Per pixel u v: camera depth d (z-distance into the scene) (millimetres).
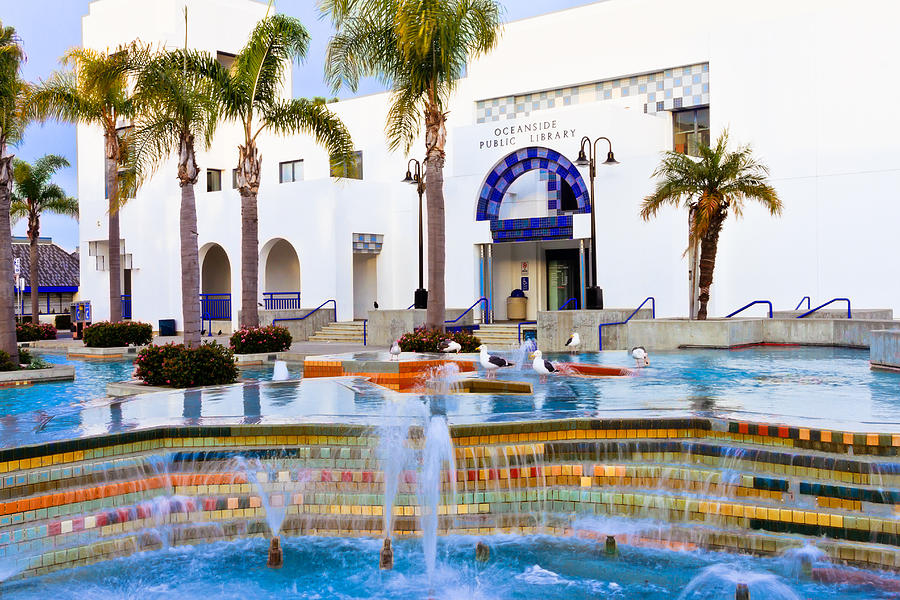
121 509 7152
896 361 13375
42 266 50031
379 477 7613
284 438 8031
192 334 17422
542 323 19672
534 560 6746
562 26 27969
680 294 22422
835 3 24094
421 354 15273
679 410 8695
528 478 7668
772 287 23500
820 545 6445
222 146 33812
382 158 30625
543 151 24500
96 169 35594
